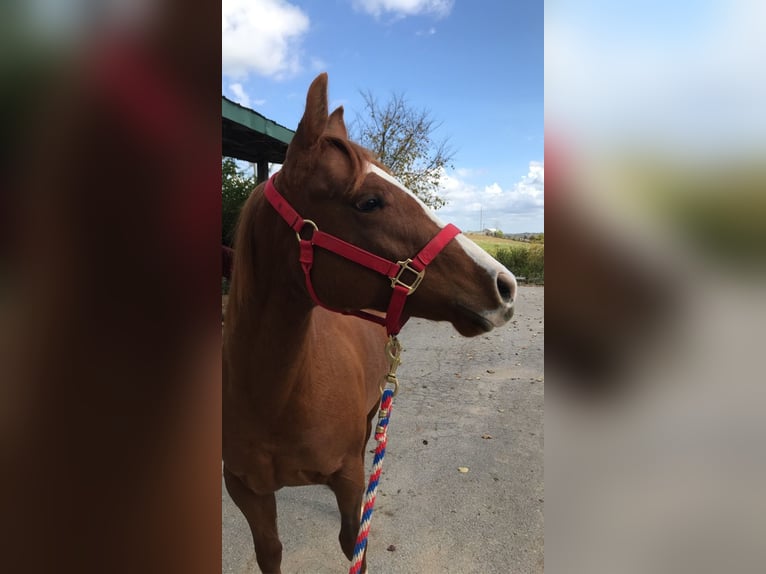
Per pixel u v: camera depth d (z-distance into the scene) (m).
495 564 2.20
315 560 2.25
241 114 5.31
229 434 1.49
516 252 12.48
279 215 1.29
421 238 1.24
